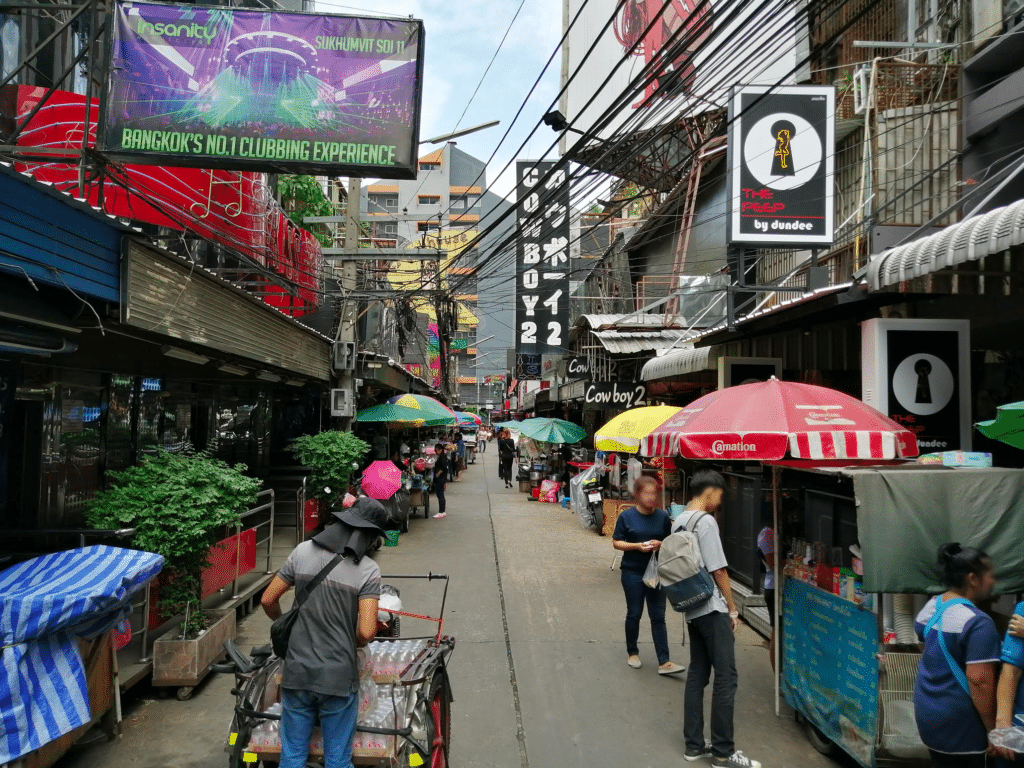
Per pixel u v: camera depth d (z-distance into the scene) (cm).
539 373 2667
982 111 844
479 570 984
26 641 340
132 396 826
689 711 433
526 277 1482
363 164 604
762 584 745
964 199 574
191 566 521
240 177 923
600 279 1791
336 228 1834
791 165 758
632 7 1355
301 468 1320
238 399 1187
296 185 1603
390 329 1973
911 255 460
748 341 855
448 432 3722
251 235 948
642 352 1424
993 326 637
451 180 5653
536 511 1677
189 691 511
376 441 1648
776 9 535
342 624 312
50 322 457
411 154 606
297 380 1120
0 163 364
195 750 432
